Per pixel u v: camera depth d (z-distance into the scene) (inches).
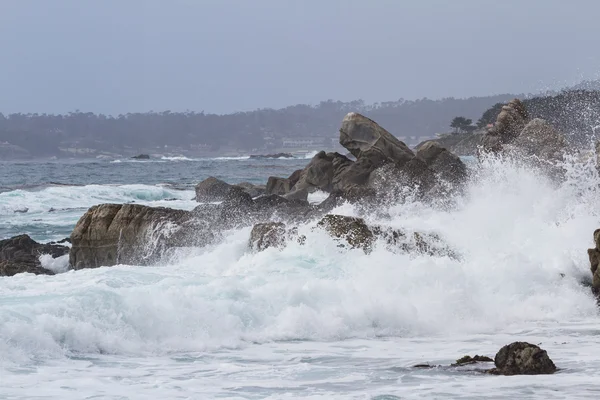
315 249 1636.3
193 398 910.4
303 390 948.0
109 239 1956.2
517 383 956.0
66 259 2143.2
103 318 1150.3
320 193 3597.4
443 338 1284.4
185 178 7076.8
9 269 1973.4
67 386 946.7
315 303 1321.4
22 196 4067.4
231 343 1196.5
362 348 1195.9
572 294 1517.0
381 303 1337.4
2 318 1084.5
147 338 1162.0
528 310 1470.2
